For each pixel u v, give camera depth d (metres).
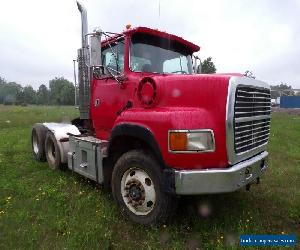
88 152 4.87
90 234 3.48
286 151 8.14
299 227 3.81
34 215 4.05
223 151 3.38
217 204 4.35
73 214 4.05
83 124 6.20
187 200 4.42
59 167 6.04
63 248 3.28
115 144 4.20
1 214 4.04
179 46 5.23
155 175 3.63
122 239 3.53
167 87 3.77
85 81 5.53
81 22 5.46
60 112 29.83
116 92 4.66
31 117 22.38
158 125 3.51
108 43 4.83
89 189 4.99
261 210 4.22
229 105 3.33
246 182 3.60
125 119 3.95
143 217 3.77
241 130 3.56
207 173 3.30
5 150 8.05
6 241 3.43
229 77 3.42
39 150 6.83
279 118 20.16
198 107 3.50
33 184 5.27
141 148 4.02
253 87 3.76
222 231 3.61
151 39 4.78
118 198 4.05
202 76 3.59
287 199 4.60
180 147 3.35
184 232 3.64
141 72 4.55
